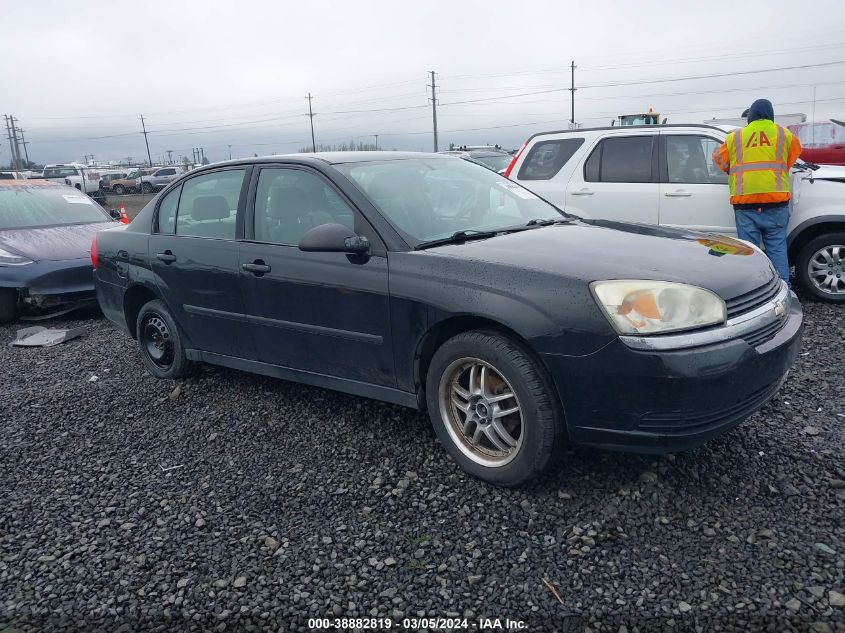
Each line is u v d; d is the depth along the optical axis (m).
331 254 3.78
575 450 3.57
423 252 3.49
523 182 7.98
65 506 3.45
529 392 3.05
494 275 3.18
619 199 7.33
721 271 3.18
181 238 4.75
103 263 5.46
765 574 2.58
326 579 2.74
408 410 4.29
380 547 2.92
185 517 3.26
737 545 2.75
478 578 2.68
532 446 3.08
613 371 2.85
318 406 4.48
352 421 4.20
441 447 3.76
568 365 2.93
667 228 4.20
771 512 2.96
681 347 2.81
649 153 7.25
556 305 2.97
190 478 3.65
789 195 6.28
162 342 5.13
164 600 2.68
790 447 3.49
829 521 2.87
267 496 3.40
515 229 3.99
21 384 5.43
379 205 3.77
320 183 3.99
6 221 8.41
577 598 2.53
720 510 2.99
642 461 3.42
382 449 3.80
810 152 17.77
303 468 3.66
